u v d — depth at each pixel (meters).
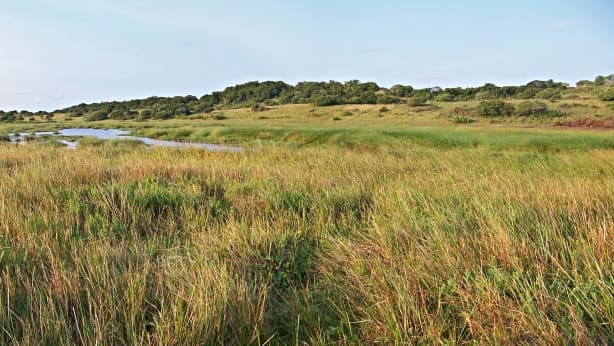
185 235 4.07
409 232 3.60
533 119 59.09
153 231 4.28
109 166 7.43
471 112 70.81
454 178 7.37
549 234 3.25
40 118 126.12
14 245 3.28
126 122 89.44
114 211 4.58
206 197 5.53
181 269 2.86
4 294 2.40
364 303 2.53
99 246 3.24
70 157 9.73
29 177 6.23
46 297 2.39
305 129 37.22
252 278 3.03
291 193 5.49
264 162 10.65
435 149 20.08
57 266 2.80
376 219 4.20
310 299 2.66
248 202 5.16
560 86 107.25
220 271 2.75
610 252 2.80
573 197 4.29
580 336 1.97
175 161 9.50
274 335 2.21
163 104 142.25
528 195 4.69
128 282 2.47
